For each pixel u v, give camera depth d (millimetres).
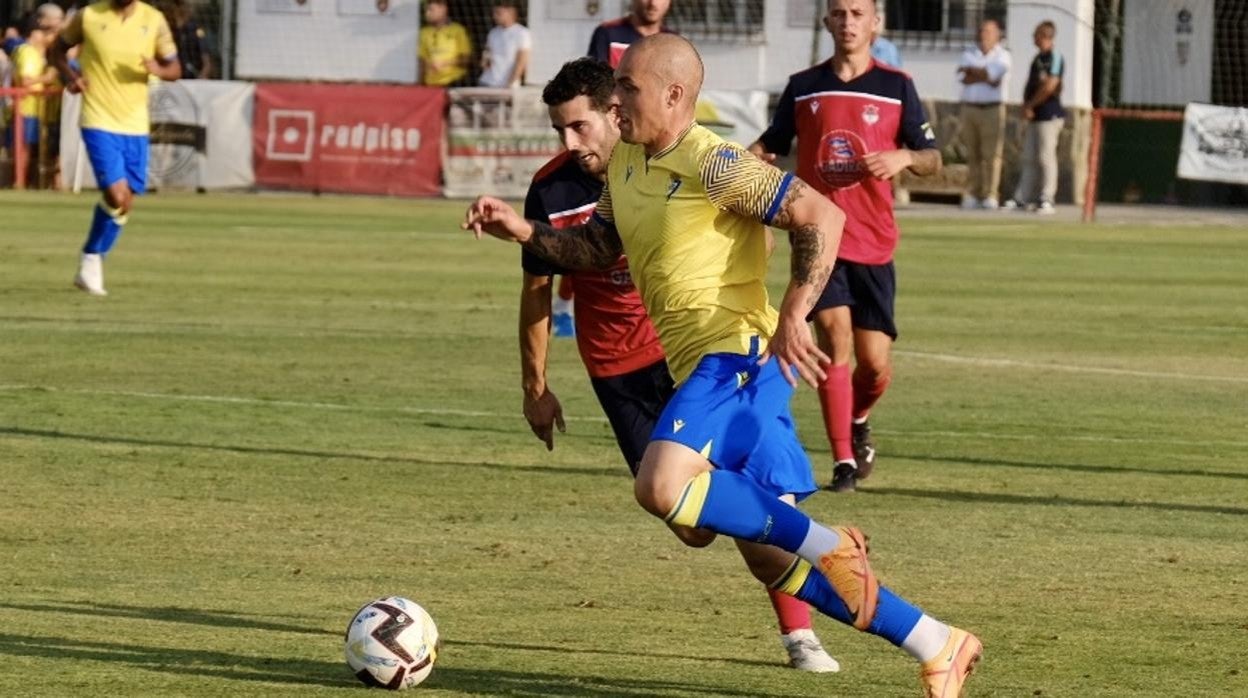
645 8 29547
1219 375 34969
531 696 14531
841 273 24297
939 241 63875
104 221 42906
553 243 15992
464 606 17609
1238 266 57688
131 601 17469
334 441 26328
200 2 90688
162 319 39219
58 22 76812
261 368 32844
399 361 34125
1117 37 86250
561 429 17984
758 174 14422
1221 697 14844
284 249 55750
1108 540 21156
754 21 86500
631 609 17641
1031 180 78562
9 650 15469
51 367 32312
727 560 19844
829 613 14328
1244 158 73562
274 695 14305
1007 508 22953
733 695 14719
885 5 84188
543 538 20719
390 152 76875
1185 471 25547
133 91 42469
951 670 13867
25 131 76812
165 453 25125
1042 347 38531
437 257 54719
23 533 20312
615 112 15062
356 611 17297
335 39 88625
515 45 78500
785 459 14609
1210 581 19203
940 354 37156
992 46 78125
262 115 77625
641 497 14078
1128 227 72250
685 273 14766
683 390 14508
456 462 25094
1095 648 16422
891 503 23250
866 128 24781
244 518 21391
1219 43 86688
